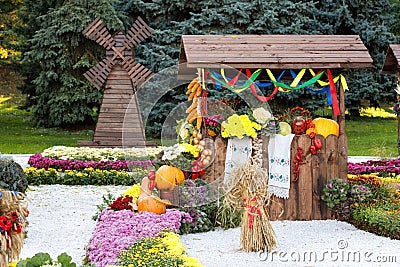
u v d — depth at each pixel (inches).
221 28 922.7
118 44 721.0
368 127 1045.2
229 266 262.1
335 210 351.3
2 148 802.8
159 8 948.6
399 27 1179.9
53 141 890.7
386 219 316.5
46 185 500.7
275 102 911.7
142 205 318.0
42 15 997.2
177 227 299.3
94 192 466.9
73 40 933.2
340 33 1019.3
